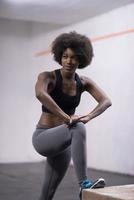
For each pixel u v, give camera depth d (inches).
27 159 318.3
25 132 317.7
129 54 245.8
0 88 307.9
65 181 223.1
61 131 85.6
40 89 87.0
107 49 265.1
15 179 227.0
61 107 92.3
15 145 313.6
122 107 250.1
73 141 84.1
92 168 275.9
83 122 86.2
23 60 316.2
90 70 280.7
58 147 87.4
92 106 278.5
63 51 92.2
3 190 191.3
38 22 319.9
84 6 253.3
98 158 271.1
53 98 91.7
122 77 250.8
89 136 279.6
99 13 270.7
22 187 200.1
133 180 223.9
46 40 318.3
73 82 93.4
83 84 96.3
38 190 191.6
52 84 91.3
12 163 305.9
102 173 253.0
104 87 267.1
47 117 92.5
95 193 83.4
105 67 266.7
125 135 247.0
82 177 85.4
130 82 244.1
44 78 89.7
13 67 312.5
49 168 101.4
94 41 277.7
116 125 254.7
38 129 93.1
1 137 308.3
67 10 264.8
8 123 310.8
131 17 244.8
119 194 82.3
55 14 277.6
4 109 309.1
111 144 258.7
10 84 311.6
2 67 308.3
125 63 248.5
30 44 318.3
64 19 292.4
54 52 94.0
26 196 176.4
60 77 91.7
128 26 247.1
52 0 239.0
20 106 315.6
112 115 258.1
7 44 310.2
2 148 308.7
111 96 260.1
